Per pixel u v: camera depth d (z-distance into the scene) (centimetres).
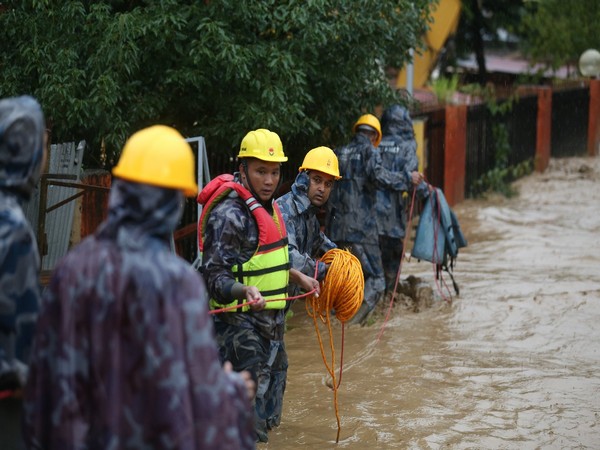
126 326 293
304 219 646
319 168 649
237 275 534
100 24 837
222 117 895
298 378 725
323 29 870
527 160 1984
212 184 537
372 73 1018
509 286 1023
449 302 952
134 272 294
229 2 839
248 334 539
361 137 917
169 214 306
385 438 595
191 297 297
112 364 292
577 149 2294
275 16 866
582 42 2483
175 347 291
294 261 588
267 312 545
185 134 942
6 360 323
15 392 331
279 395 594
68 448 296
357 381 715
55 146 781
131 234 300
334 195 920
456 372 736
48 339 303
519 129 1936
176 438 288
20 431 341
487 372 736
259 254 534
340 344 824
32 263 329
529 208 1631
